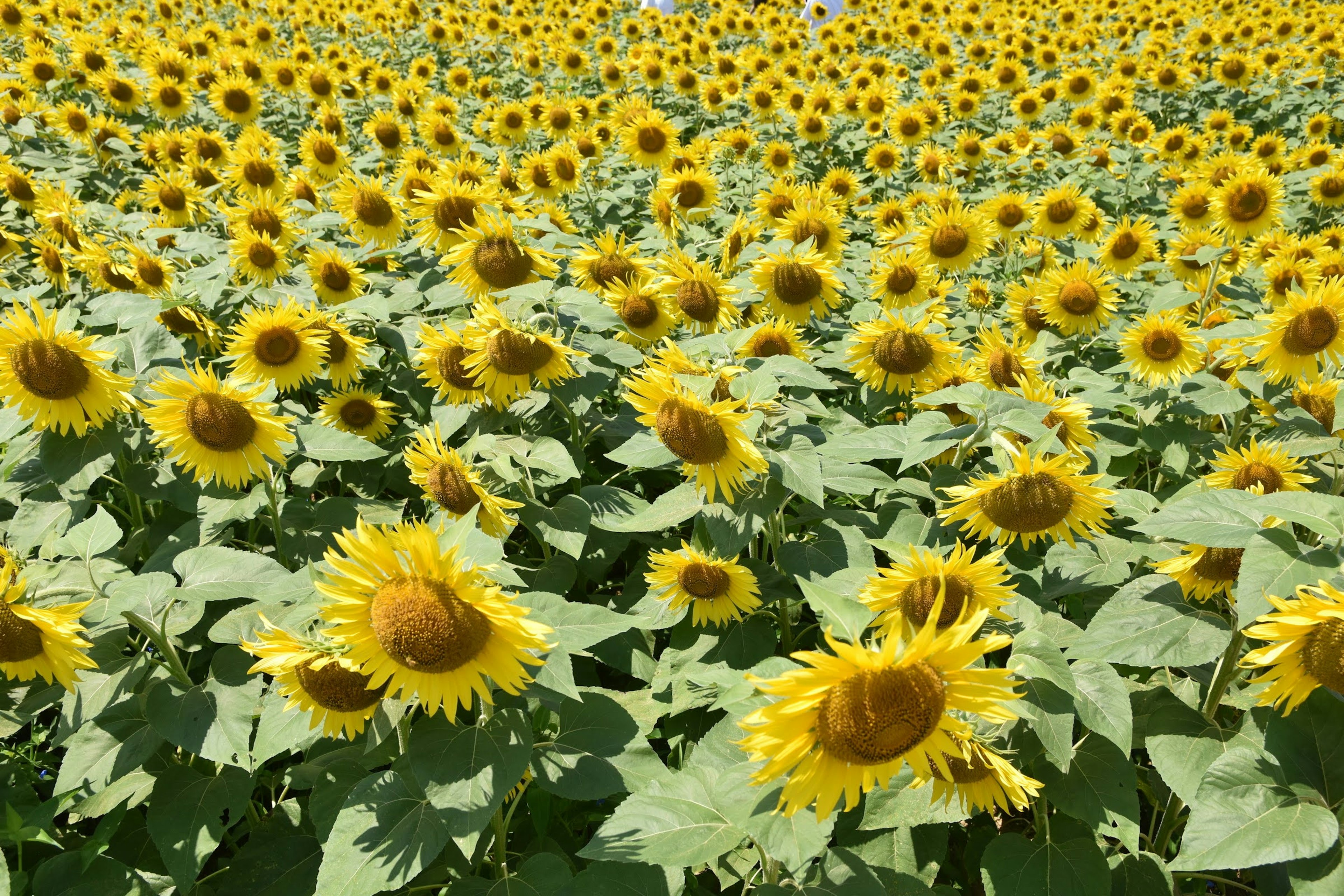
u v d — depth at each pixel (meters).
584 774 2.47
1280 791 2.12
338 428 4.30
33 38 10.84
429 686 2.09
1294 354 3.69
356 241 5.93
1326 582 1.95
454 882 2.54
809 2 19.17
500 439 3.42
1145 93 13.73
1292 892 2.50
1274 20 16.39
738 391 3.11
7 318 3.16
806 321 4.52
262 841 2.82
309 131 9.04
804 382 3.29
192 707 2.62
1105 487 3.13
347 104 11.33
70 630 2.38
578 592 3.76
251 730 2.60
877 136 10.46
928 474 3.69
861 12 18.55
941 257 5.68
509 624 2.04
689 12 18.27
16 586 2.37
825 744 1.80
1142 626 2.53
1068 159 9.56
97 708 2.64
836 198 6.66
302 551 3.45
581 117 9.62
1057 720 2.27
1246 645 2.50
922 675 1.76
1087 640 2.55
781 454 2.97
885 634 2.46
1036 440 2.87
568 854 2.97
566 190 6.97
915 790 2.57
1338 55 14.04
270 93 11.60
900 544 2.49
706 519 3.03
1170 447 4.03
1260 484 2.96
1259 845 2.02
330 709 2.23
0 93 8.32
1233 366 4.41
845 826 2.69
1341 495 3.34
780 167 8.93
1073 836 2.51
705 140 9.27
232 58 11.38
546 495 3.76
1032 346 4.62
